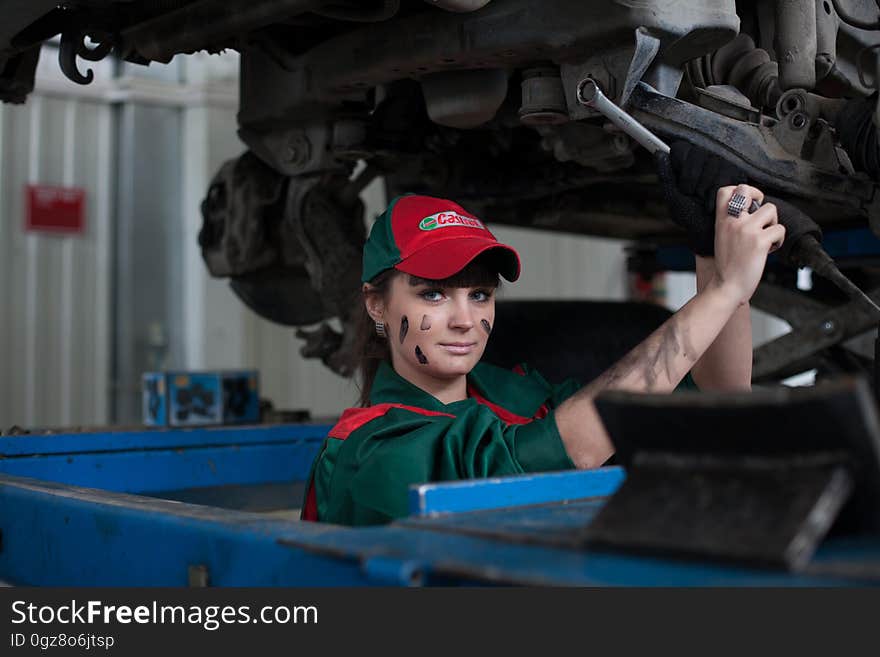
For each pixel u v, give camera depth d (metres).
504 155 2.24
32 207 5.13
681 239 2.98
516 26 1.36
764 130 1.40
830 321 2.25
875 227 1.41
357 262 2.19
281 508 2.20
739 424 0.54
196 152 5.50
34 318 5.14
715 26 1.32
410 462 1.01
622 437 0.61
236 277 2.55
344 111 1.82
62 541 1.05
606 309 2.04
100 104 5.37
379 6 1.39
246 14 1.49
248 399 2.39
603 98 1.11
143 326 5.41
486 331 1.21
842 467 0.52
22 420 5.07
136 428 2.16
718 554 0.52
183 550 0.85
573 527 0.66
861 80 1.91
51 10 1.69
